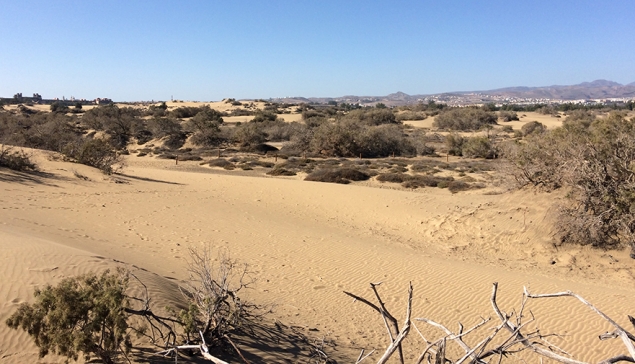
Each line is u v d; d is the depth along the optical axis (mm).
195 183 25000
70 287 5203
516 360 7199
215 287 7074
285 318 8203
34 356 5195
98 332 5316
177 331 6156
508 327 2576
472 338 8016
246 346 6348
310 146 49844
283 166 38938
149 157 46812
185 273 10172
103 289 5375
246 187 24266
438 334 8188
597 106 119438
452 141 51281
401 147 50500
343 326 8258
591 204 14000
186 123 64375
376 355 7047
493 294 2730
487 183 28875
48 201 16125
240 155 47875
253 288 9852
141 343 5719
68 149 25344
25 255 7305
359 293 10070
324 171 32625
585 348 7570
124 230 13891
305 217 19062
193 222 15883
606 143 14359
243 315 7121
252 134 52844
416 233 17297
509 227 15555
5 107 94875
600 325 8430
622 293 10398
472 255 14484
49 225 12680
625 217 13250
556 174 15555
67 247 8625
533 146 17141
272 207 20359
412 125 81688
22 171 20141
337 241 14742
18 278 6523
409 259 12922
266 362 5965
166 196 20094
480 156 47031
